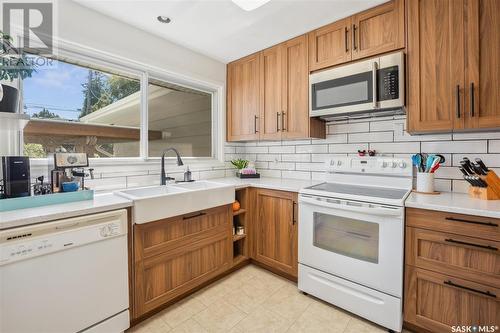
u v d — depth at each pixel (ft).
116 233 4.66
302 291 6.49
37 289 3.81
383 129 6.89
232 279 7.17
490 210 4.03
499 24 4.43
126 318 4.89
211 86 9.24
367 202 5.24
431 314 4.66
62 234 4.01
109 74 6.93
